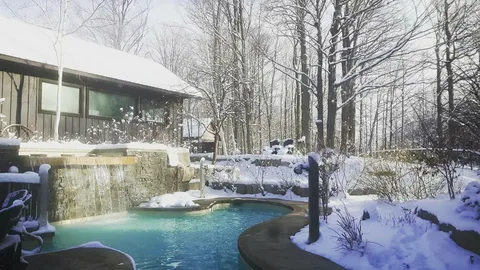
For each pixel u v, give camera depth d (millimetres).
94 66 12922
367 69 13398
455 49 11805
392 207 6227
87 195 7684
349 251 4359
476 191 4332
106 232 7035
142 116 14688
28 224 5848
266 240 5438
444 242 4047
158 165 10117
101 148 9484
